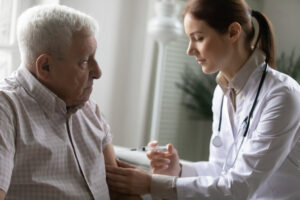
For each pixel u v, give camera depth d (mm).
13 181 1102
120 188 1418
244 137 1439
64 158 1192
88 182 1252
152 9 3275
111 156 1465
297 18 4230
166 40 2902
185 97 3922
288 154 1389
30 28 1134
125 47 3105
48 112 1172
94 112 1404
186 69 3881
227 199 1331
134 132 3289
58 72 1147
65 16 1127
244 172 1313
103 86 2994
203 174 1668
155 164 1608
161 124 3748
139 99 3295
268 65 1511
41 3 2289
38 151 1127
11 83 1185
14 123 1102
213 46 1367
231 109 1576
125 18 3059
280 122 1300
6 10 2184
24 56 1179
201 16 1351
